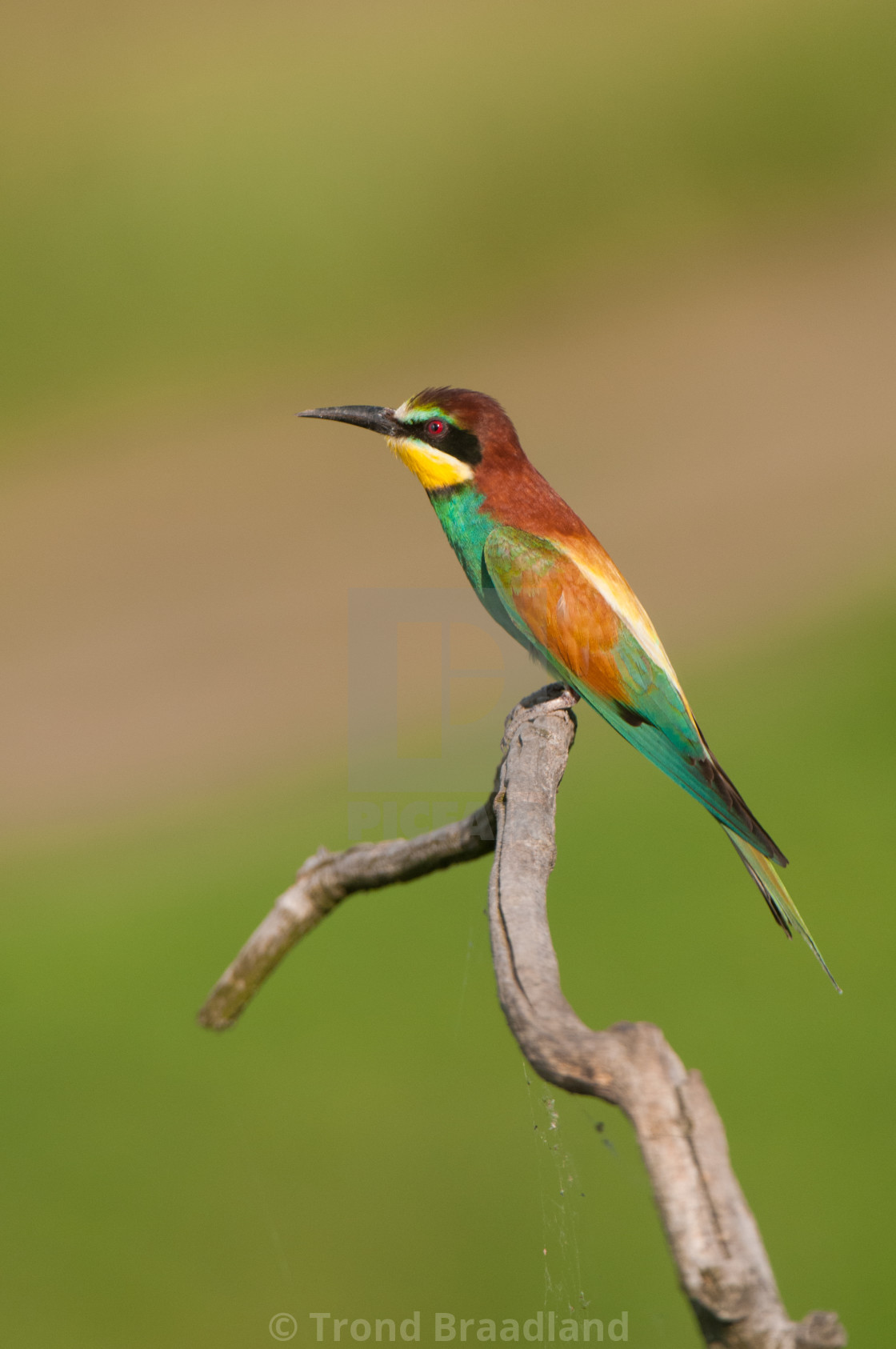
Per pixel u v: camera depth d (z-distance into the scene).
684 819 10.15
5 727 14.33
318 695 14.32
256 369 24.73
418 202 27.64
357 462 21.59
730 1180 2.22
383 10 31.67
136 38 29.94
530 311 26.39
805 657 12.93
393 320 26.09
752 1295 2.15
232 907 9.73
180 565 18.50
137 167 26.08
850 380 22.27
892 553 15.56
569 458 20.83
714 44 30.70
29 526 20.41
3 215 25.17
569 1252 6.12
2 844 11.58
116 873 10.77
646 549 16.94
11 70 28.80
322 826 11.12
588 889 9.12
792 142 29.95
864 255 27.27
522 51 30.12
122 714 14.42
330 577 17.48
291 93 27.97
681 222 28.61
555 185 28.48
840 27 30.73
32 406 23.80
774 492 18.25
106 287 25.06
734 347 24.34
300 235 26.38
